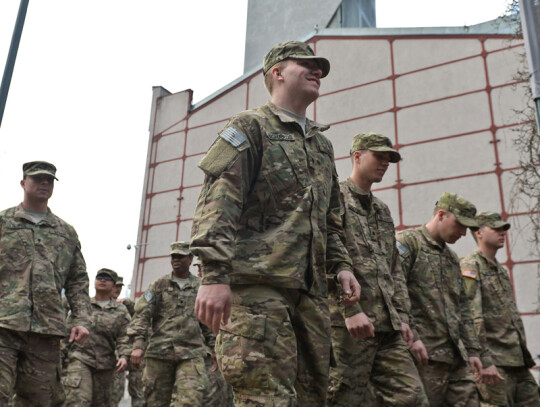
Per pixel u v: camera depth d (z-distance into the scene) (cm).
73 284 469
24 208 450
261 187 229
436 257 437
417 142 1614
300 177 235
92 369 711
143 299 605
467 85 1579
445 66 1634
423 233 444
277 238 222
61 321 436
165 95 2286
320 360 229
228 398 653
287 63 256
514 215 1400
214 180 218
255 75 2066
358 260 358
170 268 2022
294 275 219
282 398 203
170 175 2148
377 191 1630
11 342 411
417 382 339
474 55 1591
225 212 209
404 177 1602
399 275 388
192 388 562
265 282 217
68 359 714
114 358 732
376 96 1730
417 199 1566
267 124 238
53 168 454
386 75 1731
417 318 425
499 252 1399
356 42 1822
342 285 269
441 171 1551
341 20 2095
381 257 372
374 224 383
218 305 196
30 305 419
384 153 376
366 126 1719
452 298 434
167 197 2125
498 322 527
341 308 350
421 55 1689
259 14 2488
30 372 419
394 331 358
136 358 593
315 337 229
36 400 422
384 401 347
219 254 200
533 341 1305
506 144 1470
